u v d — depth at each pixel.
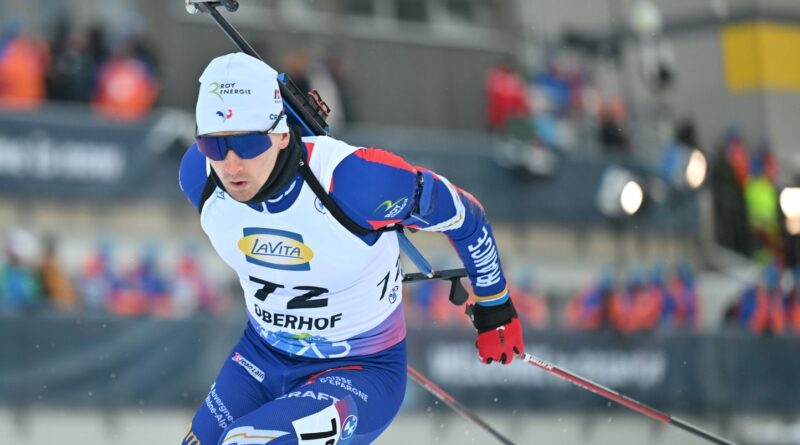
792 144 55.78
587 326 38.62
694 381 39.53
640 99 52.62
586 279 45.22
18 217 35.66
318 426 11.08
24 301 31.25
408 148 42.06
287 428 10.94
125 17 42.59
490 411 35.00
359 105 48.09
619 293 39.00
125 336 31.25
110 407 30.88
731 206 48.22
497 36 52.94
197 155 11.38
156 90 38.38
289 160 10.67
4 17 40.06
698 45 55.66
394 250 12.12
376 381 12.12
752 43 55.66
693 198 47.81
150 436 31.08
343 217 10.97
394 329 12.48
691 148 47.69
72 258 36.44
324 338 12.05
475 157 43.38
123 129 37.25
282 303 11.81
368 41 49.22
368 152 11.03
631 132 49.94
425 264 12.98
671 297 40.72
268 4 46.91
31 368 30.31
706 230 48.34
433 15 51.38
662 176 47.38
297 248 11.14
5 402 29.91
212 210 11.20
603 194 45.84
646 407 14.40
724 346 40.44
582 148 46.94
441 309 37.03
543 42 52.62
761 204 47.94
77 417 30.55
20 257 31.73
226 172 10.52
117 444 30.78
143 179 37.62
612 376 37.75
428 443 33.94
